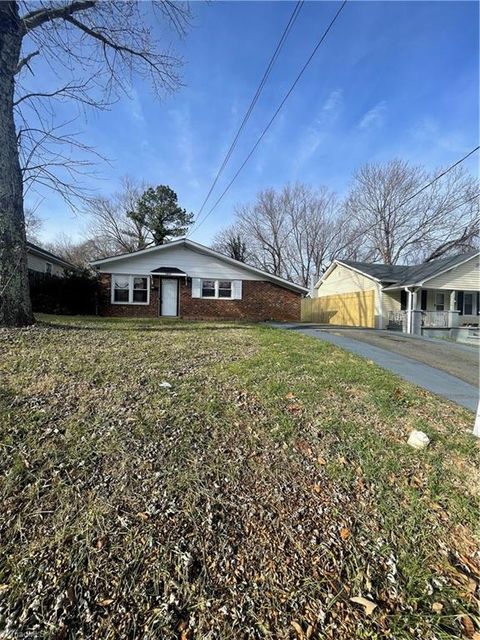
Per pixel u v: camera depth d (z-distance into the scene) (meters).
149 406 3.07
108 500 1.95
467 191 23.19
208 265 15.70
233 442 2.64
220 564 1.64
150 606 1.43
